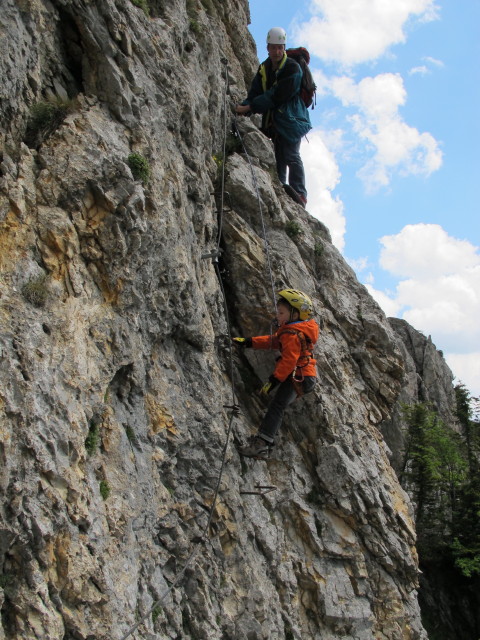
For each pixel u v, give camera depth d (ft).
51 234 21.22
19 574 17.31
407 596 35.58
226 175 37.01
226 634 25.52
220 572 26.27
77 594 18.25
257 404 33.81
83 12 24.98
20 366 18.66
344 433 35.47
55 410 19.17
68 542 18.49
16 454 17.67
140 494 22.66
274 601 28.96
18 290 19.79
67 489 18.88
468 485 98.12
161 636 21.88
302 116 44.32
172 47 30.83
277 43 42.19
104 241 22.90
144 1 29.76
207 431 27.61
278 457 33.81
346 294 41.42
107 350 22.38
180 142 30.27
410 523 37.93
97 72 25.45
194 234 30.45
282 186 42.45
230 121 41.93
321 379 36.19
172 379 27.04
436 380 116.78
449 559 89.15
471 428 117.19
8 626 16.66
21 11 22.44
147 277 25.03
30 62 22.68
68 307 21.12
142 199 23.84
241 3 54.29
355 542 34.01
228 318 32.96
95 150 23.20
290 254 37.73
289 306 29.40
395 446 96.89
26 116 22.52
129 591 20.26
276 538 30.63
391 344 40.70
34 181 21.75
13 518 17.17
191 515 25.79
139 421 24.34
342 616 31.22
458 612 84.33
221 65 42.22
